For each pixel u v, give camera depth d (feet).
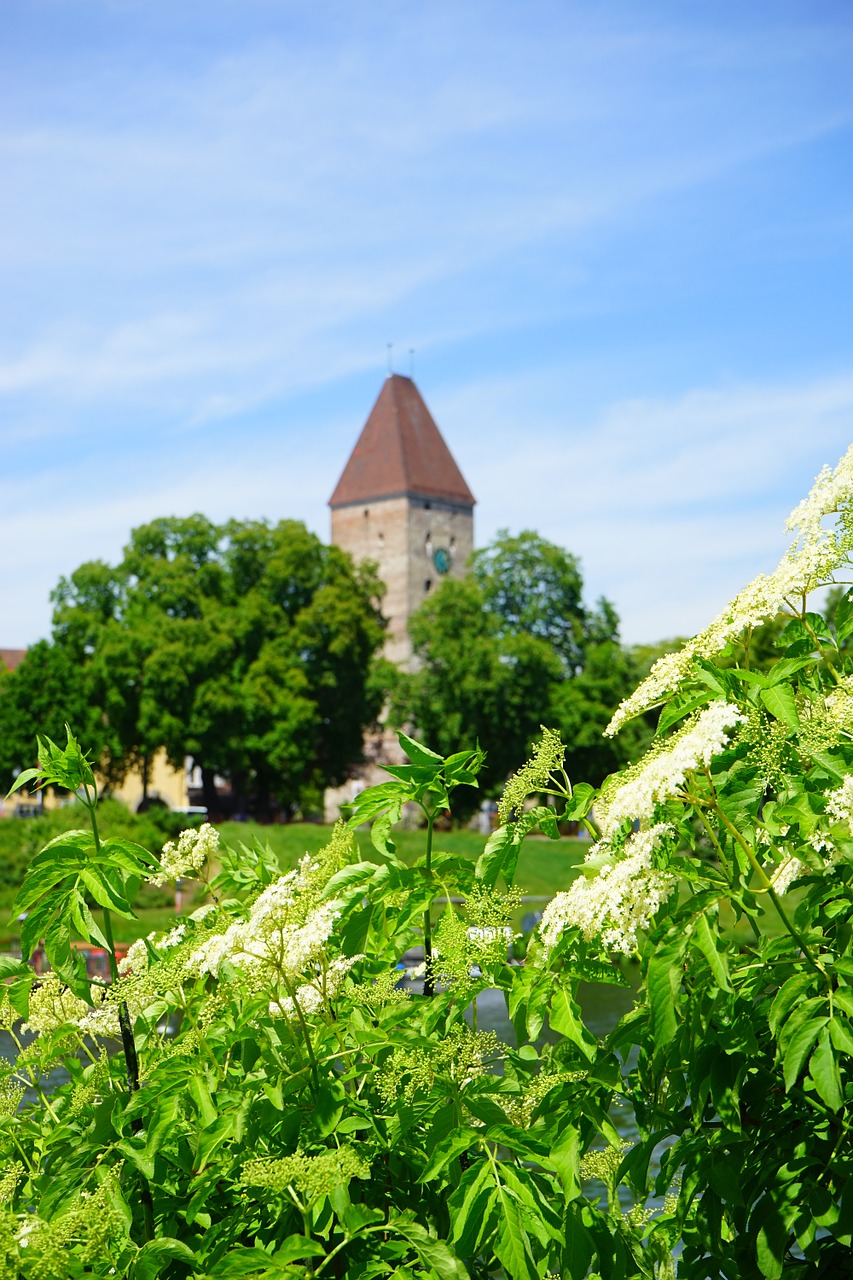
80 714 243.40
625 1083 13.42
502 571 275.80
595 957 12.75
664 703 13.23
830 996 10.82
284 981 13.32
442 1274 11.16
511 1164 11.86
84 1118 13.98
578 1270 11.73
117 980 13.47
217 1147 12.47
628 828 12.40
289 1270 11.21
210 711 247.70
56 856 13.15
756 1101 12.32
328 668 279.69
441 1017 13.48
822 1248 11.46
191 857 15.65
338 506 428.97
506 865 13.37
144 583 259.80
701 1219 12.25
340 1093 12.75
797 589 13.06
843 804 11.59
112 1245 12.11
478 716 261.65
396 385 437.99
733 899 11.51
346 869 13.44
